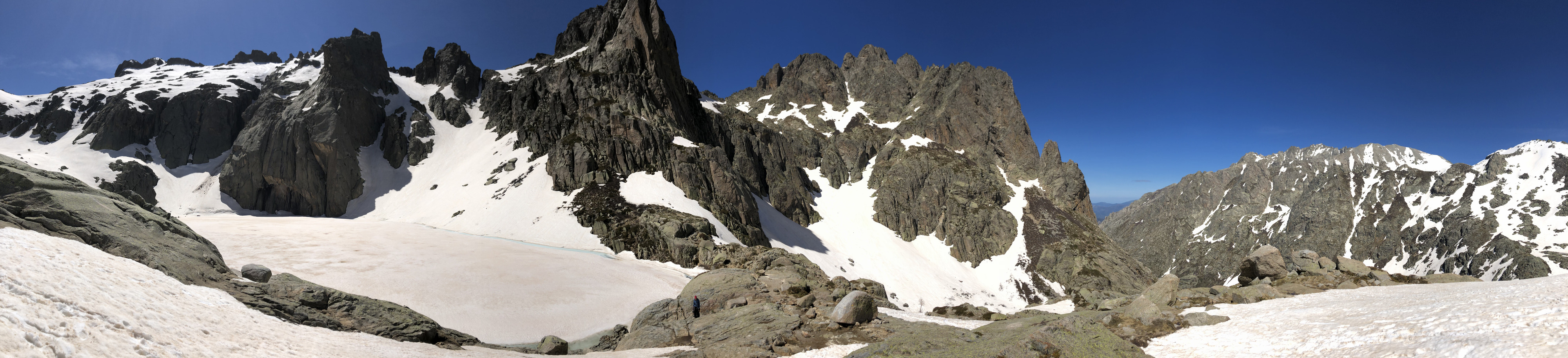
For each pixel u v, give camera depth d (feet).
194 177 479.00
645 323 109.50
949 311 121.29
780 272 148.15
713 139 532.32
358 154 484.74
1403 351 41.55
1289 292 88.94
